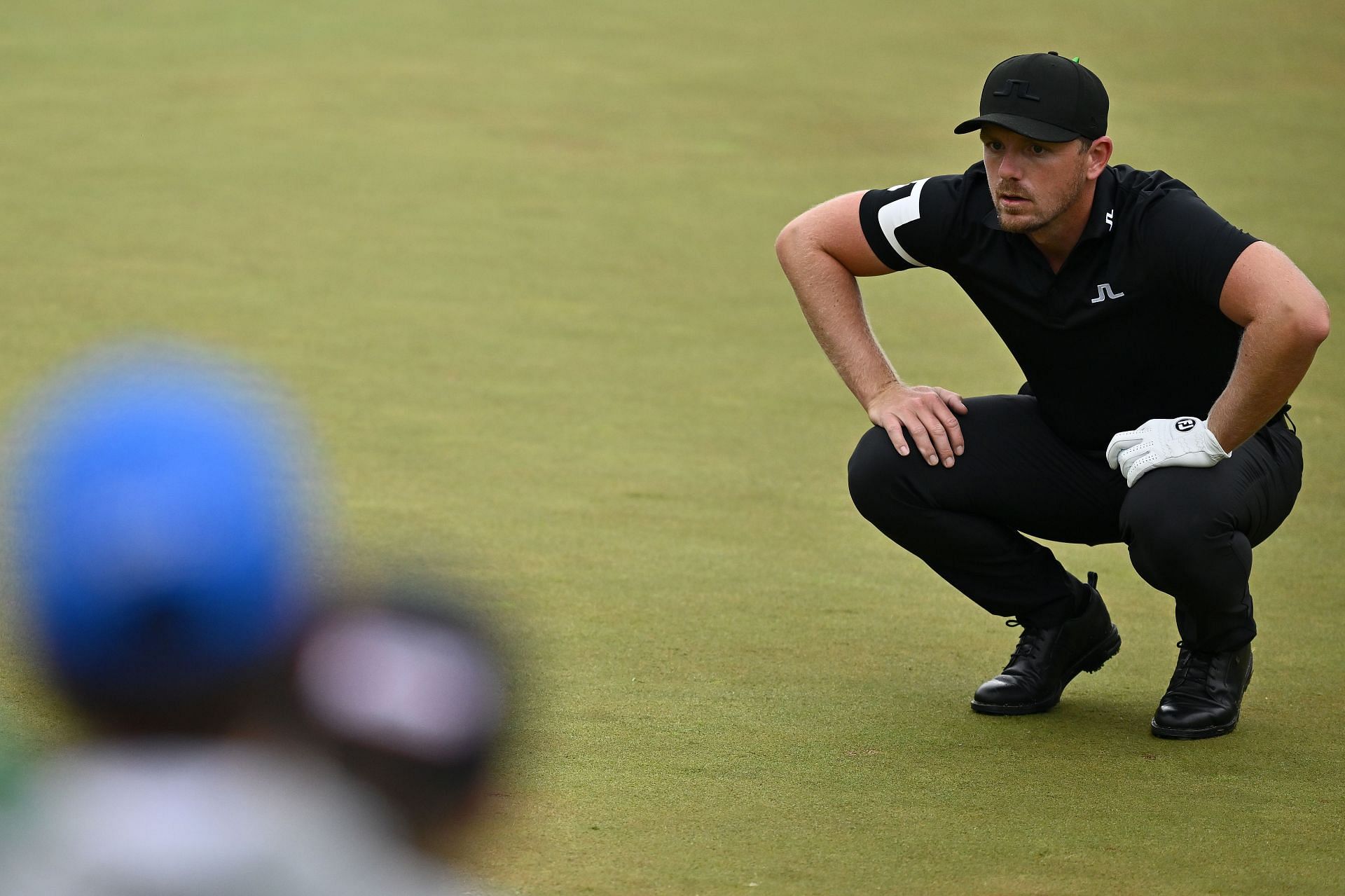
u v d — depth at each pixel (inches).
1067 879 347.3
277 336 1039.0
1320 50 2187.5
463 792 113.3
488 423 868.6
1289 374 415.8
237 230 1333.7
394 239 1331.2
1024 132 416.8
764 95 1937.7
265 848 106.8
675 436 862.5
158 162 1557.6
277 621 108.5
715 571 629.9
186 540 103.7
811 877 344.2
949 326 1154.7
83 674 105.7
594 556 644.7
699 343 1074.1
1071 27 2308.1
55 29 2134.6
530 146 1686.8
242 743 110.2
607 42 2191.2
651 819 376.2
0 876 107.4
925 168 1651.1
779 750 433.1
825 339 490.3
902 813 386.6
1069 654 485.7
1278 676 517.7
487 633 116.8
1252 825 383.9
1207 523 435.5
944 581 628.4
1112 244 436.5
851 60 2126.0
